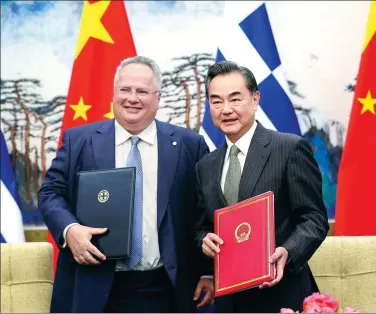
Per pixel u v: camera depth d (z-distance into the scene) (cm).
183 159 279
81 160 276
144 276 263
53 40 380
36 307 307
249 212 234
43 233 369
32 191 372
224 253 234
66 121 363
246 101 252
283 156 251
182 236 271
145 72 270
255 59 363
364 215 348
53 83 378
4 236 354
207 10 380
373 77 354
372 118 352
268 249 225
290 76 378
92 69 367
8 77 378
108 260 258
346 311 193
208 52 379
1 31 380
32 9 382
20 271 309
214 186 256
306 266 253
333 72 378
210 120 360
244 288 224
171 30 380
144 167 273
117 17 370
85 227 254
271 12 381
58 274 272
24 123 375
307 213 248
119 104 270
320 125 375
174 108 377
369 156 350
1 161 362
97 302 258
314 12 381
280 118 358
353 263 301
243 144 257
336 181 372
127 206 257
